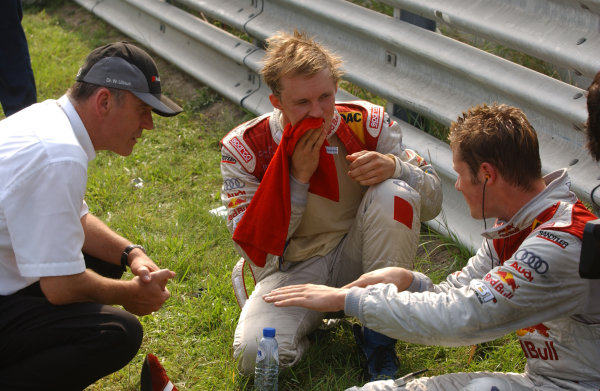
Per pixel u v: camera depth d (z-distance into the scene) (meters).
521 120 2.40
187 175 5.18
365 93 5.25
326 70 2.89
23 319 2.63
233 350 3.27
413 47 4.20
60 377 2.67
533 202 2.39
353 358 3.28
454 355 3.24
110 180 5.10
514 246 2.54
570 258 2.24
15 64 5.30
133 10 7.62
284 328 3.12
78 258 2.55
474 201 2.49
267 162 3.20
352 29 4.66
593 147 2.30
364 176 3.15
